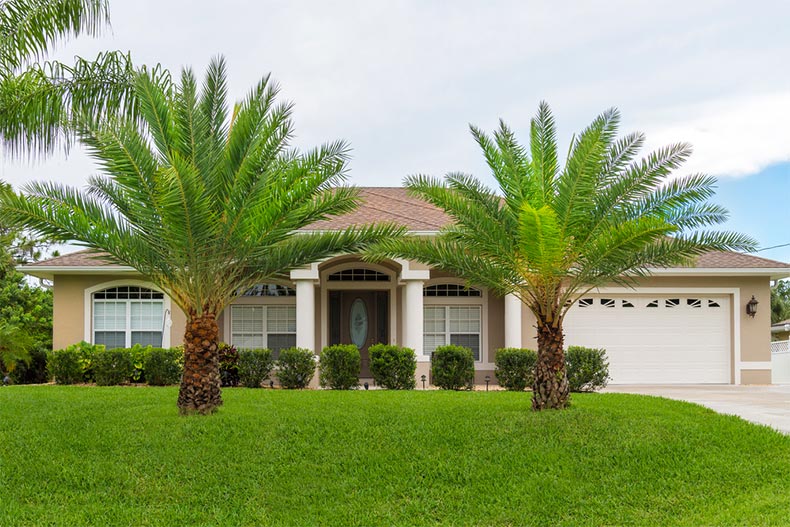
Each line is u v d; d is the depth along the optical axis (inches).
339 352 647.1
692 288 764.0
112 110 466.0
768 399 601.0
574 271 457.1
